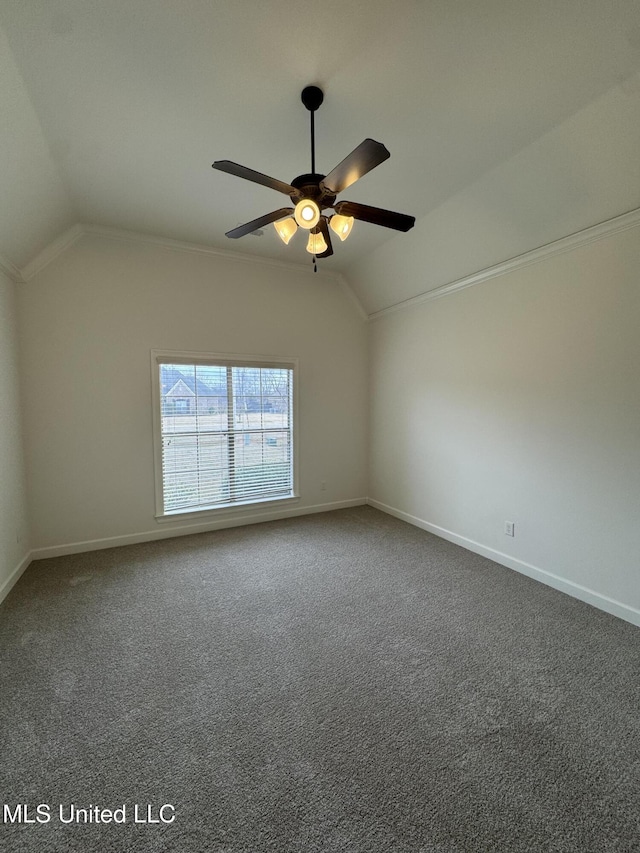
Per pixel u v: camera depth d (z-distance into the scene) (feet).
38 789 4.42
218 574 10.03
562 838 3.91
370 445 16.42
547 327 9.29
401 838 3.92
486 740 5.07
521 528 10.10
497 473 10.73
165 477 12.64
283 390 14.69
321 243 7.39
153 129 7.12
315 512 15.51
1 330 9.26
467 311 11.52
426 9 4.91
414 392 13.76
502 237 9.66
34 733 5.17
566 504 9.01
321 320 15.12
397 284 13.56
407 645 7.11
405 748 4.95
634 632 7.50
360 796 4.33
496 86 6.14
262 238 11.98
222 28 5.16
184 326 12.51
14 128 6.46
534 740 5.07
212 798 4.32
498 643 7.16
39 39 5.23
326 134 7.31
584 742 5.04
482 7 4.87
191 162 8.15
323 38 5.32
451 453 12.28
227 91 6.24
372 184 8.86
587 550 8.61
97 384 11.40
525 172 8.04
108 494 11.73
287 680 6.21
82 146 7.55
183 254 12.38
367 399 16.44
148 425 12.17
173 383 12.64
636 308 7.61
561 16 4.98
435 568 10.41
